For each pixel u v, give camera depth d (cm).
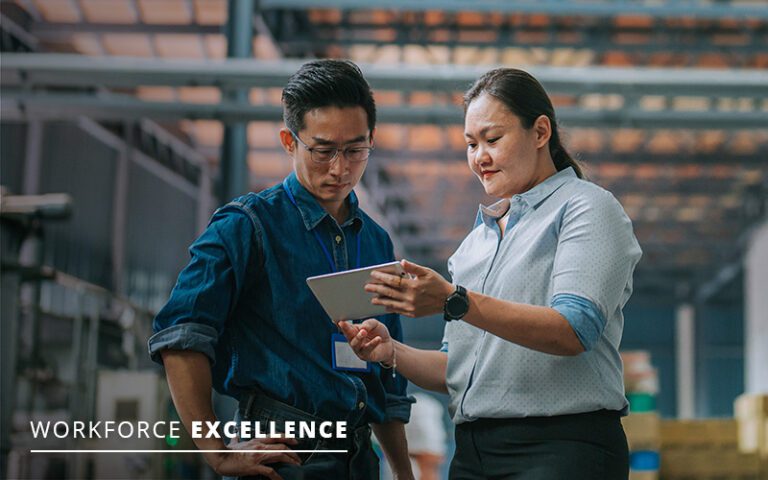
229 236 226
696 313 2247
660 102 1405
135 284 1458
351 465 233
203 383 218
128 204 1433
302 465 226
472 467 232
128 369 891
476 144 232
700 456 742
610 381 224
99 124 1344
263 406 228
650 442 690
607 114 1042
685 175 1764
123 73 916
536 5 1130
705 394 2202
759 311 1911
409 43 1230
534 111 228
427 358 252
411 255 2147
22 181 1200
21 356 696
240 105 981
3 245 597
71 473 690
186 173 1664
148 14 1218
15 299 601
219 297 222
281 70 917
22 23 1212
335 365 231
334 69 228
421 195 1833
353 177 231
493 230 239
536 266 225
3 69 916
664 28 1256
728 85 950
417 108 1035
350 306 211
